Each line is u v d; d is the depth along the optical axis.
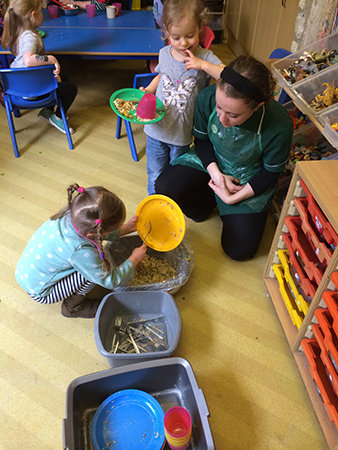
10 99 2.30
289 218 1.50
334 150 2.02
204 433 1.15
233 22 3.81
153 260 1.76
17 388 1.39
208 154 1.82
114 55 2.50
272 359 1.51
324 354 1.23
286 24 2.69
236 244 1.80
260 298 1.74
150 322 1.60
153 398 1.31
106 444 1.23
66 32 2.74
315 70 1.78
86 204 1.26
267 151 1.61
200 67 1.68
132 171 2.42
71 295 1.53
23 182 2.28
